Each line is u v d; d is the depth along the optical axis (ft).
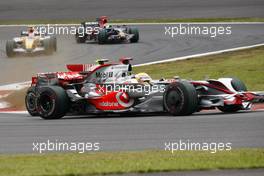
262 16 461.78
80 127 160.86
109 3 571.28
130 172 104.68
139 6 549.13
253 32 379.55
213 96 175.94
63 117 188.24
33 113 191.11
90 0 590.14
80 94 186.60
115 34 364.79
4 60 333.01
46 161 115.14
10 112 204.54
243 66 273.54
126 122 166.91
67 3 578.25
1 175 102.63
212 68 274.77
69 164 111.55
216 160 112.57
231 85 180.65
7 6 572.92
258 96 179.32
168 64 293.02
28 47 337.93
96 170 105.91
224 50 319.68
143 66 292.40
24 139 143.74
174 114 174.40
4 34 426.10
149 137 141.79
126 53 330.75
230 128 150.10
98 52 338.54
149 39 374.02
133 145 132.67
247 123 157.17
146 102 179.52
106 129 155.74
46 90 182.50
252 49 316.81
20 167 109.29
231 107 182.39
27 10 547.49
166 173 104.06
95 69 186.80
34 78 193.88
